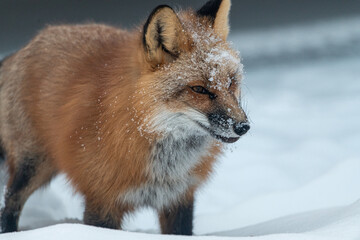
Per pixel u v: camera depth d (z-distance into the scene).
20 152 11.23
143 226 13.33
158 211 9.97
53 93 10.27
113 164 8.74
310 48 44.81
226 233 10.22
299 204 12.92
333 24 54.59
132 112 8.45
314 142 20.78
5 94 11.68
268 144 21.17
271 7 59.06
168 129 8.47
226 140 8.42
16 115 11.23
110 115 8.73
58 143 9.78
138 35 9.16
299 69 37.28
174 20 8.38
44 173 11.23
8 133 11.54
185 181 9.38
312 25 54.78
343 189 13.26
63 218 13.08
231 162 19.06
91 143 8.97
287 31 52.59
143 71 8.47
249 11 58.16
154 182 9.07
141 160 8.70
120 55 9.30
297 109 26.50
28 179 11.23
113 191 8.93
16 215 11.41
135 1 45.91
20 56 11.58
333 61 39.22
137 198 9.19
